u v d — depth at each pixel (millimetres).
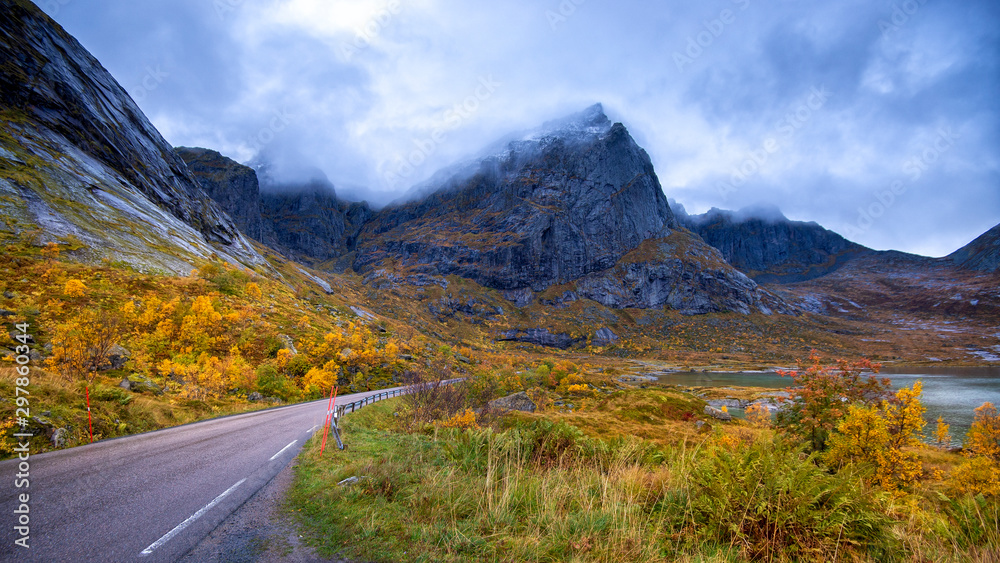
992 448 15297
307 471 8219
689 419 36031
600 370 127625
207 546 4555
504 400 32531
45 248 50531
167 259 68125
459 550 4414
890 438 11891
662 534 4922
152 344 31312
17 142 70562
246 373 30516
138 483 7094
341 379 46344
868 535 4543
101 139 94562
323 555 4336
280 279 129125
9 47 84625
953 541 4852
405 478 6758
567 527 4891
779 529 4695
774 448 5879
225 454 10008
